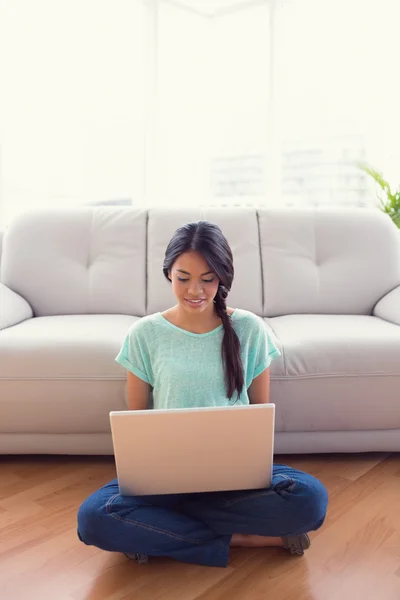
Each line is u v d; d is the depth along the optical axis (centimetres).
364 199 349
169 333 120
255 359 124
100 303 208
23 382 156
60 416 158
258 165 388
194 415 101
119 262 211
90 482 155
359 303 211
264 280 213
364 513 139
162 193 384
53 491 150
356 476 159
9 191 289
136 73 356
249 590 110
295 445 164
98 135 335
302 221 219
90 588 111
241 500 115
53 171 310
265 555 122
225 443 104
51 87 305
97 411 157
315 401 160
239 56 390
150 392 129
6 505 143
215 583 113
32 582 113
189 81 394
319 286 211
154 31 362
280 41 367
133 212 218
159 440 103
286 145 375
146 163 369
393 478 157
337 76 351
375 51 334
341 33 346
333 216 221
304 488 112
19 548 125
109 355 156
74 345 157
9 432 161
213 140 405
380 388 160
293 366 157
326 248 217
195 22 391
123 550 111
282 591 110
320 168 364
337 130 354
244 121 391
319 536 129
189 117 397
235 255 212
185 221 215
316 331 170
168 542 112
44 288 207
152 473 107
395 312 189
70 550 124
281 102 372
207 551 116
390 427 164
